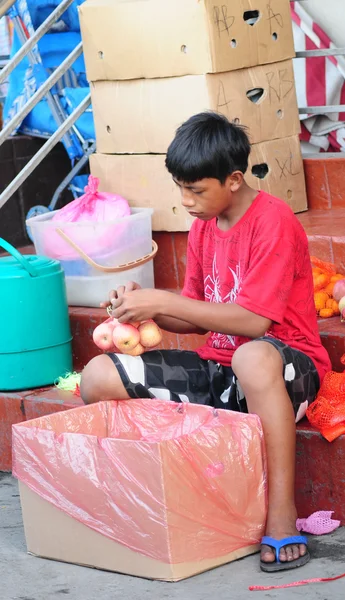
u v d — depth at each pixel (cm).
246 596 361
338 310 516
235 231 419
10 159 724
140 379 426
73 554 400
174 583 374
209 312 405
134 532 378
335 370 484
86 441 384
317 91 760
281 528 386
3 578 394
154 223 594
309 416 420
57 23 740
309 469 425
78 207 575
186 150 395
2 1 638
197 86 558
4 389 530
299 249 419
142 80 580
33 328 523
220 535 385
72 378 529
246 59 579
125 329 417
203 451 375
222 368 434
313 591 362
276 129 608
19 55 638
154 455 363
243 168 407
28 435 403
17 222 734
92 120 705
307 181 645
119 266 520
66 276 575
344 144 760
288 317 422
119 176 604
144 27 566
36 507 408
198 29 550
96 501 385
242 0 572
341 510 420
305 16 753
